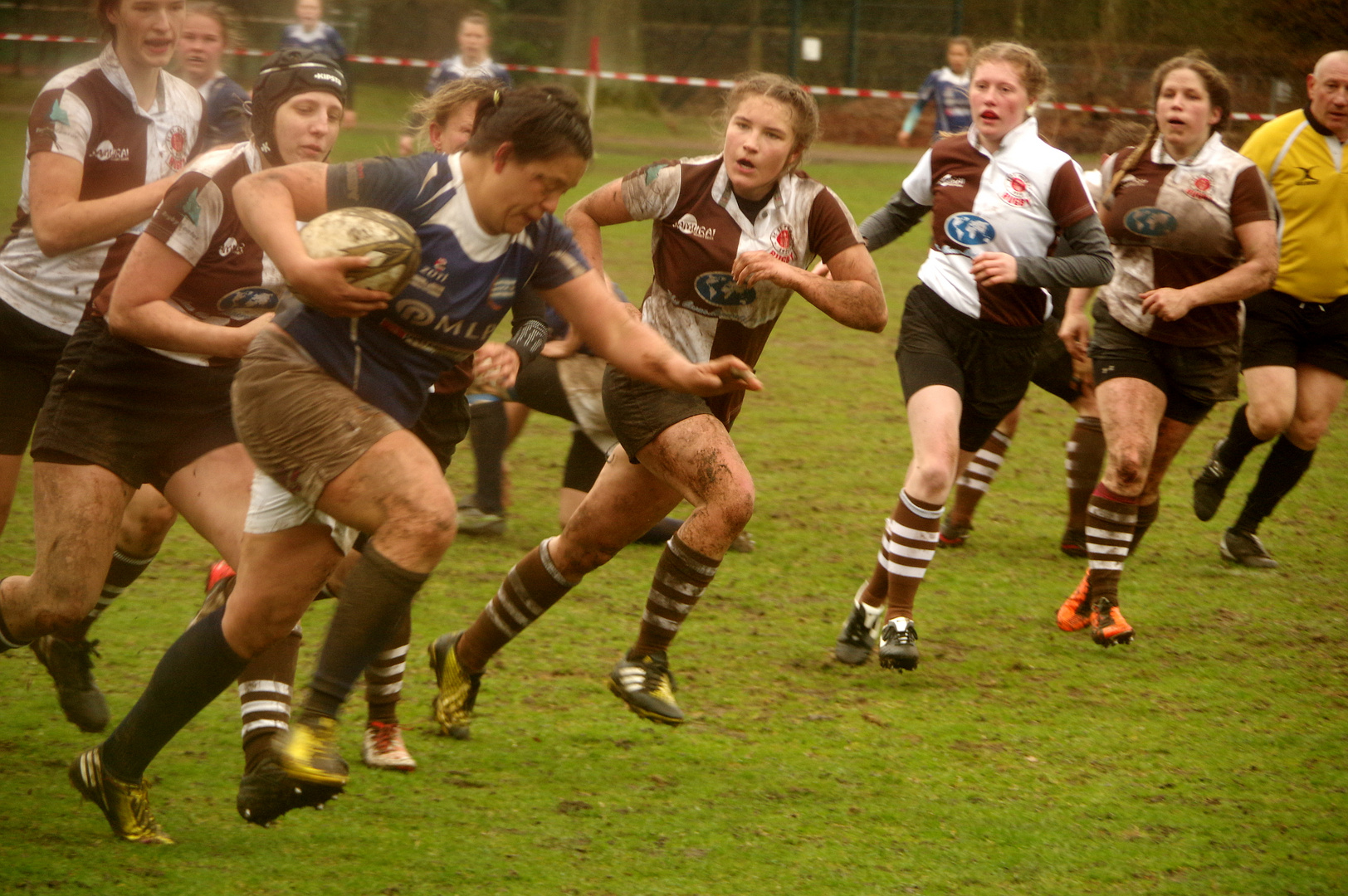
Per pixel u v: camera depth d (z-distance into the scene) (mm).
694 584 14453
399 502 10641
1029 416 35000
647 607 14711
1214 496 23641
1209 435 33594
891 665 17297
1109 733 15977
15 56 95688
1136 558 23891
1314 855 12898
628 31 107312
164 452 13297
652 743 15250
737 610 20250
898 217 19516
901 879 12203
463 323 11305
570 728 15602
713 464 14258
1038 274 17375
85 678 14633
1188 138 19859
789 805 13758
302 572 11414
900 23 115500
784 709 16469
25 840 12219
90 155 14312
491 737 15266
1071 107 90750
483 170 10891
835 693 17109
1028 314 18406
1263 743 15789
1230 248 19828
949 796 14094
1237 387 21016
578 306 12117
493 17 112062
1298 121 23016
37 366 14852
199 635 11609
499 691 16656
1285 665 18609
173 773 13820
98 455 12906
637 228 60750
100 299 13109
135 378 12914
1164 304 19344
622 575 21656
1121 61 101938
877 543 23734
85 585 12977
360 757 14484
